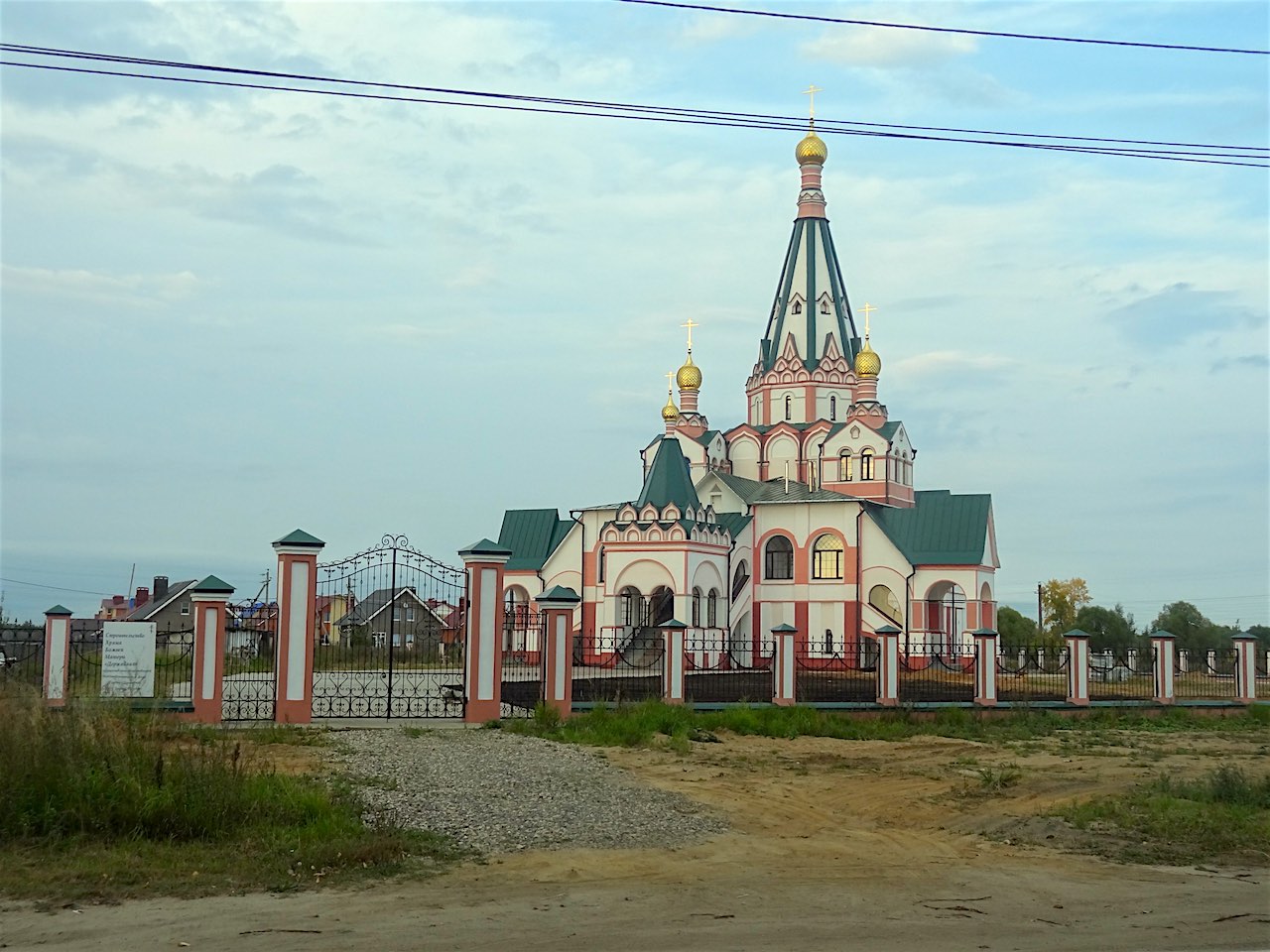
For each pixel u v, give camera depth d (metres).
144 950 10.59
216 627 25.91
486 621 27.48
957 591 59.91
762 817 17.97
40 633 27.88
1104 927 11.85
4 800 14.40
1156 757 26.30
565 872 13.91
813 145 69.19
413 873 13.62
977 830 17.30
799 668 40.75
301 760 20.23
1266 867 14.95
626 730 26.11
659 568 54.59
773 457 67.69
